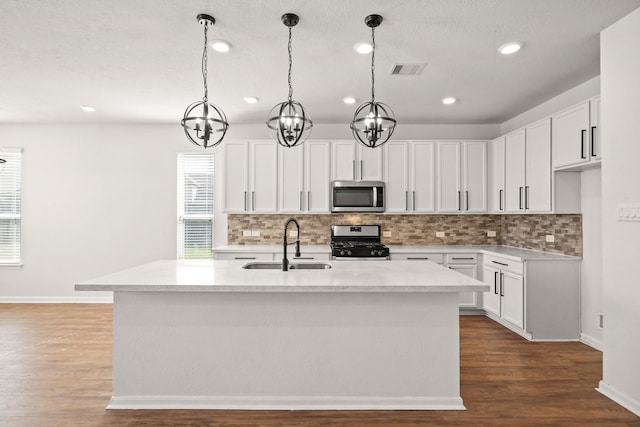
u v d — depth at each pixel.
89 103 4.11
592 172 3.32
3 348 3.33
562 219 3.75
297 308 2.34
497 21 2.38
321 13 2.29
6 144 4.99
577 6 2.21
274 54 2.86
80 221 5.04
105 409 2.29
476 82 3.44
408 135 4.96
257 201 4.61
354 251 4.29
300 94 3.79
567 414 2.24
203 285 2.09
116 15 2.31
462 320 4.24
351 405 2.33
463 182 4.60
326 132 4.95
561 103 3.78
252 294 2.33
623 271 2.33
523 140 3.91
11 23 2.41
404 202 4.61
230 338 2.33
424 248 4.60
